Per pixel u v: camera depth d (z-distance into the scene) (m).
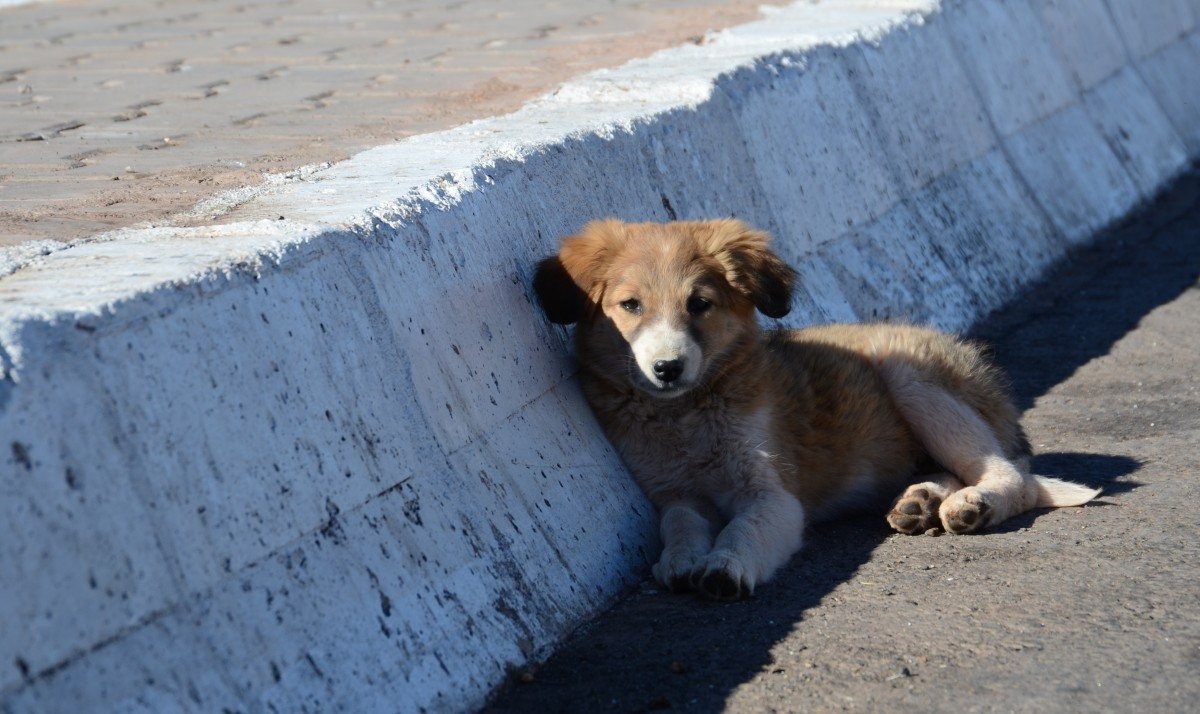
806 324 2.38
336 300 1.78
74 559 1.55
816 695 1.73
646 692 1.75
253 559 1.65
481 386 1.90
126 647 1.57
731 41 2.76
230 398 1.67
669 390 2.00
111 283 1.67
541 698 1.74
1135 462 2.21
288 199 1.96
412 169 2.05
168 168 2.25
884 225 2.64
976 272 2.78
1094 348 2.63
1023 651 1.77
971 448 2.14
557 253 2.05
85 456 1.57
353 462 1.74
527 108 2.40
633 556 1.98
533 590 1.83
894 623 1.83
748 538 1.96
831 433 2.13
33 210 2.05
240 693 1.60
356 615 1.69
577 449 2.00
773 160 2.48
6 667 1.52
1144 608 1.82
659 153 2.29
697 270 2.02
